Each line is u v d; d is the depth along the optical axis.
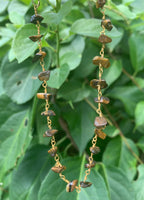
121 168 0.47
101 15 0.46
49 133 0.33
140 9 0.48
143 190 0.43
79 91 0.47
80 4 0.51
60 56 0.45
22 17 0.45
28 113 0.48
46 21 0.37
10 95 0.45
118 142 0.48
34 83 0.43
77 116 0.47
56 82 0.40
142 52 0.51
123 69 0.52
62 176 0.37
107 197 0.40
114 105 0.54
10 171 0.50
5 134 0.47
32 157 0.48
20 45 0.34
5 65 0.46
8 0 0.49
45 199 0.40
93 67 0.48
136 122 0.48
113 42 0.46
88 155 0.48
